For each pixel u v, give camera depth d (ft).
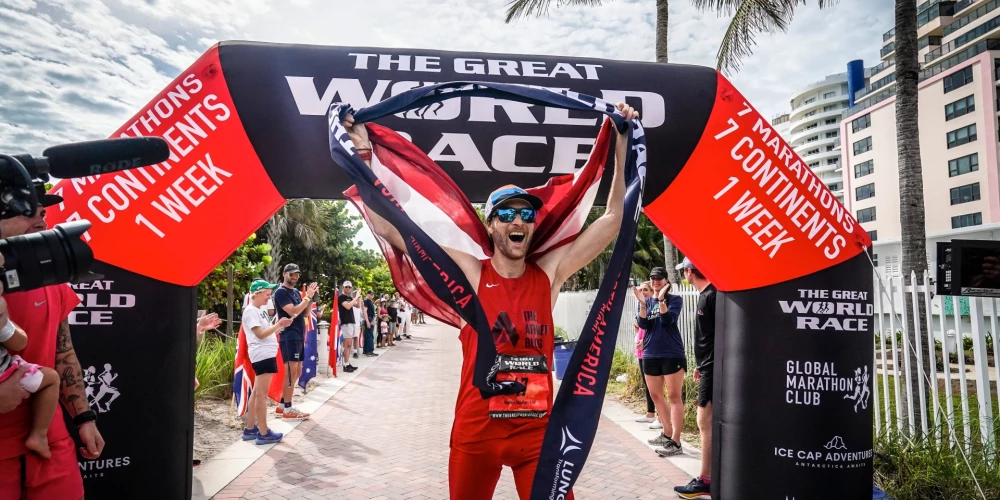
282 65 11.44
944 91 139.95
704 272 12.99
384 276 115.14
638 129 9.77
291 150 11.30
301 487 15.44
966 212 134.00
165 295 10.92
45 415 6.93
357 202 9.50
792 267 12.21
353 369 40.63
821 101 320.50
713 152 12.41
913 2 20.35
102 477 10.28
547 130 12.01
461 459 8.61
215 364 29.27
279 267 63.46
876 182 159.12
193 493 14.88
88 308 10.39
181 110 11.02
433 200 9.84
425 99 9.79
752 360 12.26
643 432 21.22
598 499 14.61
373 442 20.43
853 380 12.13
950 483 13.64
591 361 7.97
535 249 9.90
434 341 75.00
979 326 14.98
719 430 12.76
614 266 8.46
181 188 10.91
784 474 11.98
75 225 6.53
